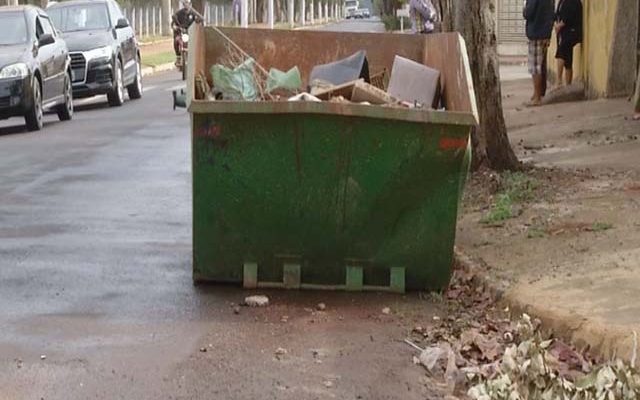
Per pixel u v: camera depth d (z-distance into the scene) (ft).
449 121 30.32
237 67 34.09
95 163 48.67
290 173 30.66
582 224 35.19
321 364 27.45
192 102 30.35
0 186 43.70
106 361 27.40
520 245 33.88
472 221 36.65
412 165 30.58
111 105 79.10
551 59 79.61
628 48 62.39
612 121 53.47
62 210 39.83
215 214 31.19
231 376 26.78
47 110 68.64
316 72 34.96
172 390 26.13
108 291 31.65
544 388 23.88
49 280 32.42
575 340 27.89
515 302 29.99
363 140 30.45
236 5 138.92
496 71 41.55
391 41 35.99
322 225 31.09
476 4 40.98
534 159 45.29
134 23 171.12
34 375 26.71
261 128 30.45
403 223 31.24
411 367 27.37
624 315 28.22
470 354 28.02
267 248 31.50
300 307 30.71
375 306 30.89
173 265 33.83
